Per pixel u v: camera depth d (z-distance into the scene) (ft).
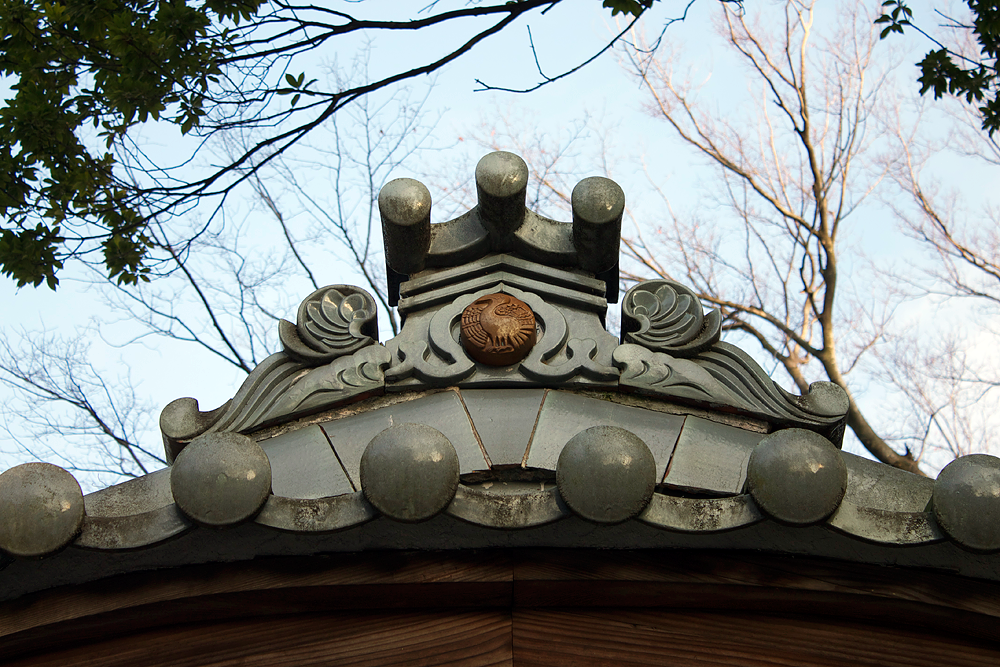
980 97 23.72
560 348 9.37
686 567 7.85
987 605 7.79
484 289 9.98
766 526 7.43
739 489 8.11
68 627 8.20
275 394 9.24
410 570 7.89
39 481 7.22
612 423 8.68
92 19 19.79
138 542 7.37
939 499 7.06
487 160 9.96
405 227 9.85
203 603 8.09
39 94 21.45
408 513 7.07
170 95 20.20
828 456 6.98
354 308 9.78
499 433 8.60
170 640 8.36
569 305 9.88
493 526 7.30
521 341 9.21
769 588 7.83
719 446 8.48
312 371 9.29
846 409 8.75
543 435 8.56
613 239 9.87
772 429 8.82
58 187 22.25
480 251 10.26
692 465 8.29
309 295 9.78
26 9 20.70
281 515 7.29
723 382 9.05
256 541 7.66
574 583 7.87
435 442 7.09
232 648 8.25
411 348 9.39
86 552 7.53
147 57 19.74
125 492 8.19
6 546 7.11
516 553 7.91
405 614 8.22
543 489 8.29
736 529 7.22
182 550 7.73
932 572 7.80
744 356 9.11
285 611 8.22
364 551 7.89
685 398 8.82
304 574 7.93
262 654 8.19
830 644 8.08
